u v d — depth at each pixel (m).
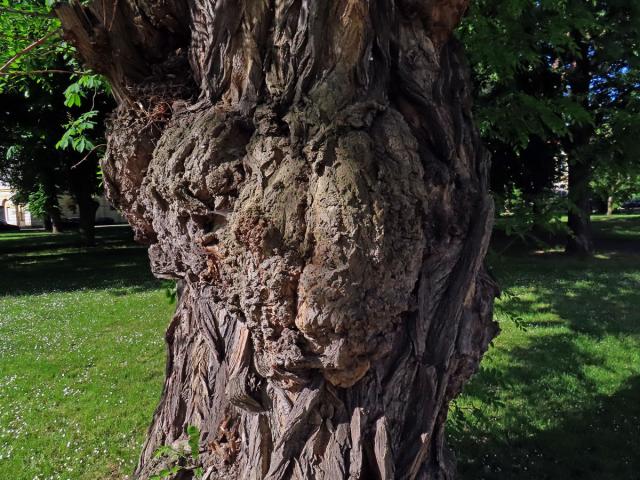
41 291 10.25
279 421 1.62
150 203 1.83
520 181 9.86
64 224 31.31
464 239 1.66
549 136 4.11
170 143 1.64
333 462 1.46
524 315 7.16
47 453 3.79
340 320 1.33
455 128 1.70
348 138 1.35
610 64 7.92
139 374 5.32
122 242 19.67
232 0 1.50
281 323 1.40
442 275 1.62
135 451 3.78
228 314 1.86
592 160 4.30
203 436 2.09
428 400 1.56
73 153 14.66
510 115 3.03
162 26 1.82
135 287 10.26
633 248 13.67
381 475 1.43
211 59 1.61
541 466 3.45
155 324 7.27
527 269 10.71
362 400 1.49
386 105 1.48
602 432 3.87
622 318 6.88
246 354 1.69
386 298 1.39
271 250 1.36
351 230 1.30
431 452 1.77
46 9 2.61
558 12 3.13
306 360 1.41
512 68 3.06
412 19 1.62
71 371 5.45
